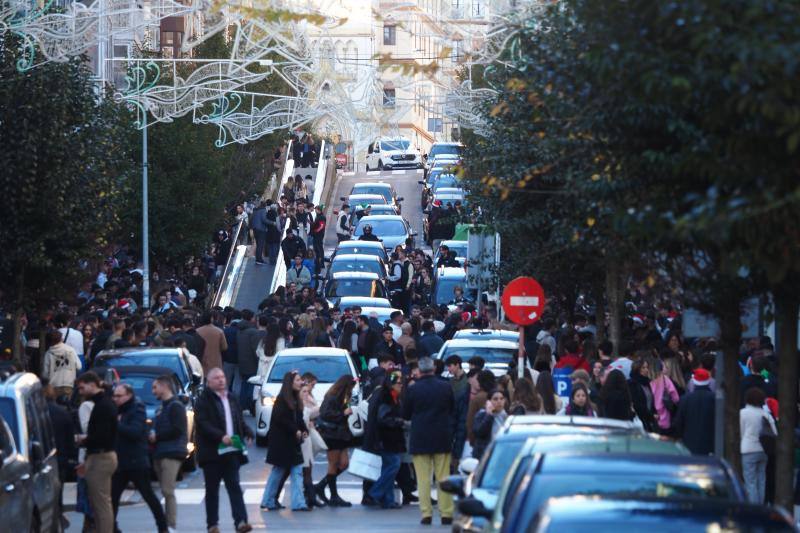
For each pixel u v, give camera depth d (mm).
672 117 18297
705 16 15367
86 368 44625
